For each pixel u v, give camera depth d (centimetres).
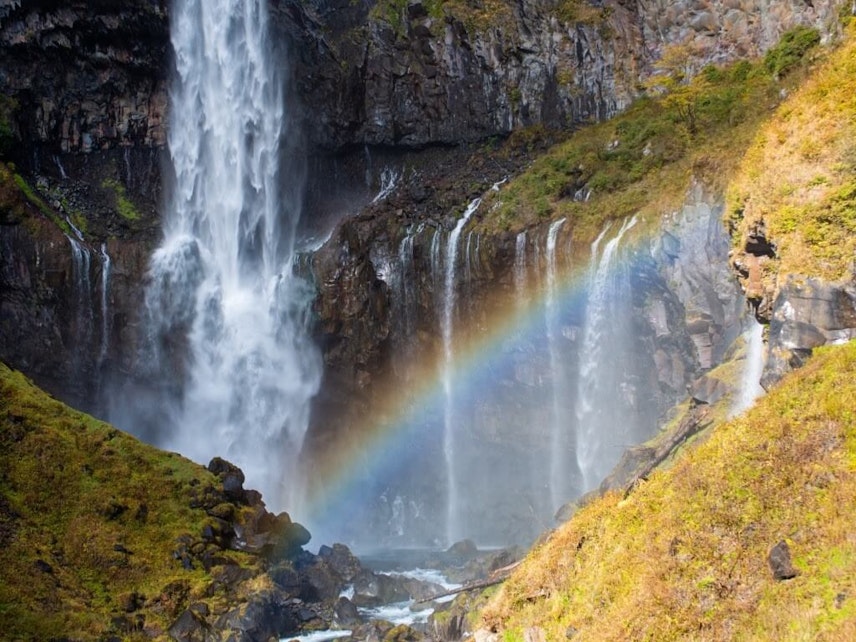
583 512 2138
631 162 4453
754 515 1530
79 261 4512
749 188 2302
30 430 3019
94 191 5066
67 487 2861
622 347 3988
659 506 1772
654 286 3828
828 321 1892
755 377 2509
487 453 4509
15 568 2459
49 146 5019
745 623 1378
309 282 4694
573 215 4297
